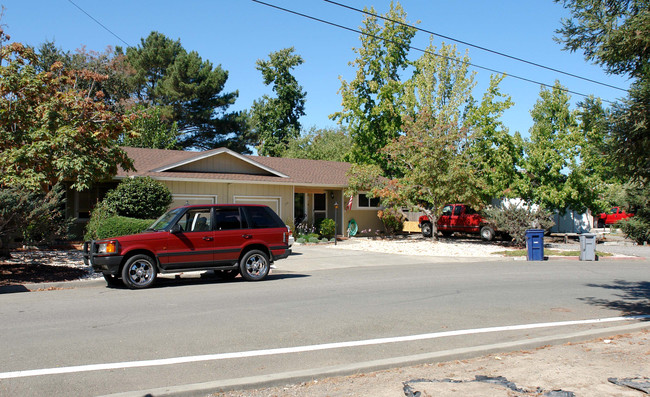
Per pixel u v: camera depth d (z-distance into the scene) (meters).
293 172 27.70
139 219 17.94
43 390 5.24
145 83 49.25
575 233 33.38
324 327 7.98
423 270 15.99
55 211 15.77
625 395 4.94
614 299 10.73
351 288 12.01
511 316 8.96
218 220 12.90
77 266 14.96
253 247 13.39
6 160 13.11
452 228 29.34
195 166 23.08
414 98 33.69
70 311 9.09
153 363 6.15
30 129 14.30
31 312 8.99
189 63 49.12
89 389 5.28
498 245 25.12
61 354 6.46
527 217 23.91
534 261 19.34
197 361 6.24
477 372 5.73
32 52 14.60
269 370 5.93
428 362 6.18
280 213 25.31
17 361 6.17
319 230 26.88
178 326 7.97
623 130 7.82
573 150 25.52
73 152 13.73
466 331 7.82
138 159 23.92
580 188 25.70
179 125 50.69
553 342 7.04
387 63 34.41
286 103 54.66
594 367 5.85
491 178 27.50
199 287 12.13
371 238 28.47
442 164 25.12
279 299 10.42
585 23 8.30
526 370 5.77
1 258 15.40
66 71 16.14
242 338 7.30
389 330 7.85
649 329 7.85
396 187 26.81
